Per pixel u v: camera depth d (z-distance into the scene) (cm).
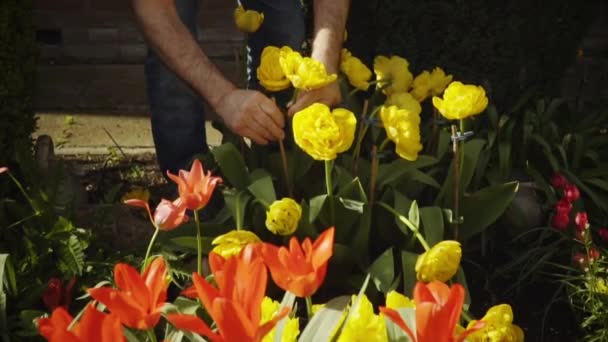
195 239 406
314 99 416
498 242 476
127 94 768
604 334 392
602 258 410
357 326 264
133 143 669
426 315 212
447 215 414
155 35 425
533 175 481
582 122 542
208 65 421
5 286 392
